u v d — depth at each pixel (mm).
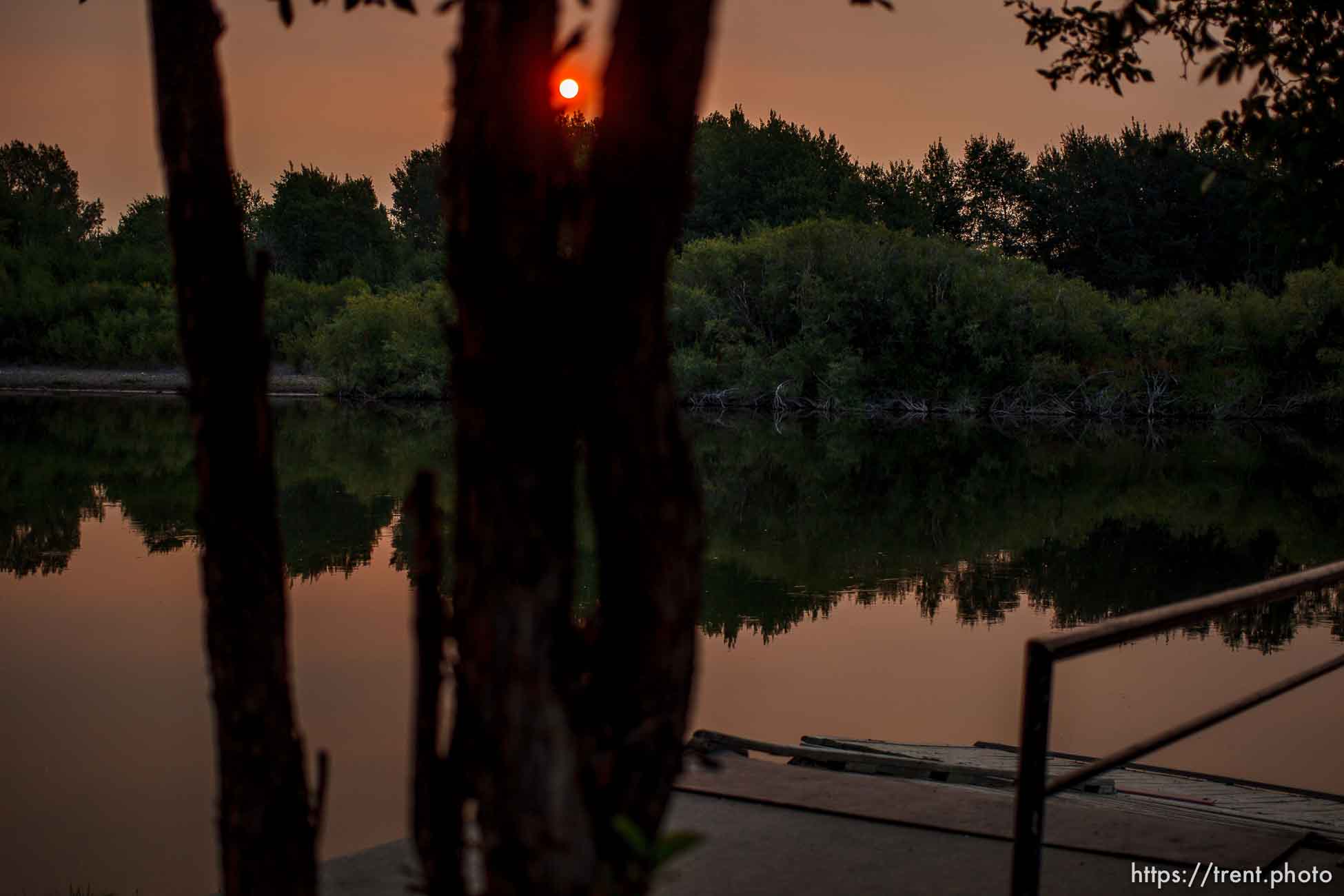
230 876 2219
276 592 2232
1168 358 42000
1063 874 3771
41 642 9672
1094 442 33406
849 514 19516
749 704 8555
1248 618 12055
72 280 53312
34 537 14914
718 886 3670
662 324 1686
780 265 44062
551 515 1653
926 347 42625
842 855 3934
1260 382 40344
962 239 74188
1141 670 9883
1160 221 61375
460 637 1740
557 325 1635
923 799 4480
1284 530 18312
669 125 1612
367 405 42000
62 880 5277
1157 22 4770
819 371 43094
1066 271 65562
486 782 1625
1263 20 4641
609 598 1720
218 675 2205
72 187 90125
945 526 18484
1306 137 4453
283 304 52969
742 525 18344
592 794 1698
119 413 34938
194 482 20469
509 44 1640
